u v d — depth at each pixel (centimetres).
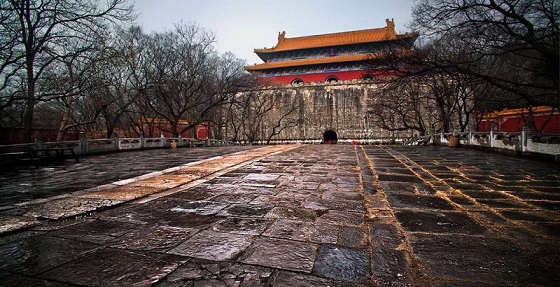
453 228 373
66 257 304
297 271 268
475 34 1203
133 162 1229
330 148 1744
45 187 720
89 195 558
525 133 1118
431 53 1608
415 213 436
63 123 1953
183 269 275
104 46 1745
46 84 1758
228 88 2858
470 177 732
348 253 303
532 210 449
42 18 1505
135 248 323
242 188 620
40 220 417
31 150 1178
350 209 459
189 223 402
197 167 910
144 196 559
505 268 271
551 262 282
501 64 1742
